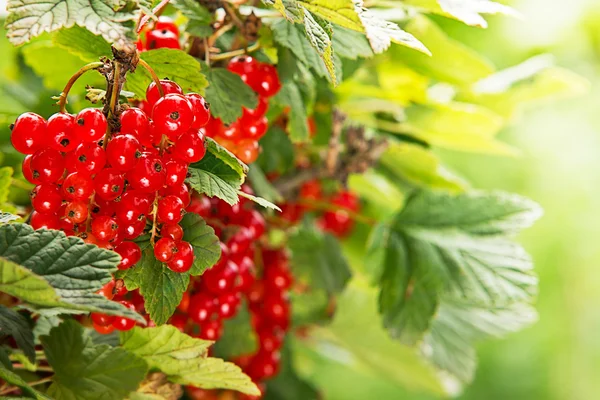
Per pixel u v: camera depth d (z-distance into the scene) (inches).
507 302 20.3
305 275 21.1
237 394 21.1
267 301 21.1
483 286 20.5
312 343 28.3
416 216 21.6
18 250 15.6
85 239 16.0
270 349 21.2
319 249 21.4
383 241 21.5
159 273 16.5
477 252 20.9
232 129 18.0
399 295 20.9
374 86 22.2
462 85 21.7
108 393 16.9
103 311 15.1
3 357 16.4
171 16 20.3
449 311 22.4
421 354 22.4
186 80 17.0
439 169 22.8
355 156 22.0
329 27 16.7
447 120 22.2
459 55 20.9
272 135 21.2
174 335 17.0
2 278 15.0
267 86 18.3
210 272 17.8
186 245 16.3
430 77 21.7
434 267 20.9
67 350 17.0
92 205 15.9
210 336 18.6
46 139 15.7
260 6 18.9
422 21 20.6
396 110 22.4
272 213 21.8
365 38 18.3
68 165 15.7
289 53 18.6
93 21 15.0
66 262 15.6
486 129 22.1
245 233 18.7
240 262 18.6
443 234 21.3
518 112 24.3
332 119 21.5
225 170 16.7
